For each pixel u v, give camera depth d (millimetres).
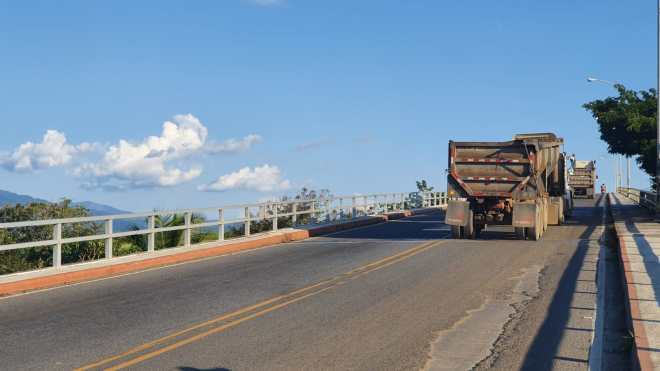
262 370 8625
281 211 38938
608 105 39594
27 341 10328
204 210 22859
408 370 8609
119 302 13555
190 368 8750
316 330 10852
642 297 11977
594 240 24844
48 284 15656
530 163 25266
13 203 24828
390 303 13102
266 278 16625
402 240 26109
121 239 23297
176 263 19922
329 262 19578
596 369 8672
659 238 22953
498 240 25500
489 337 10320
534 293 14008
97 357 9352
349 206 35781
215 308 12805
